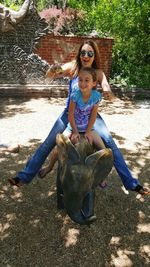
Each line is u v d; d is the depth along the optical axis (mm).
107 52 11047
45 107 8938
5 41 10000
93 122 3664
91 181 2910
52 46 10617
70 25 12680
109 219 4113
